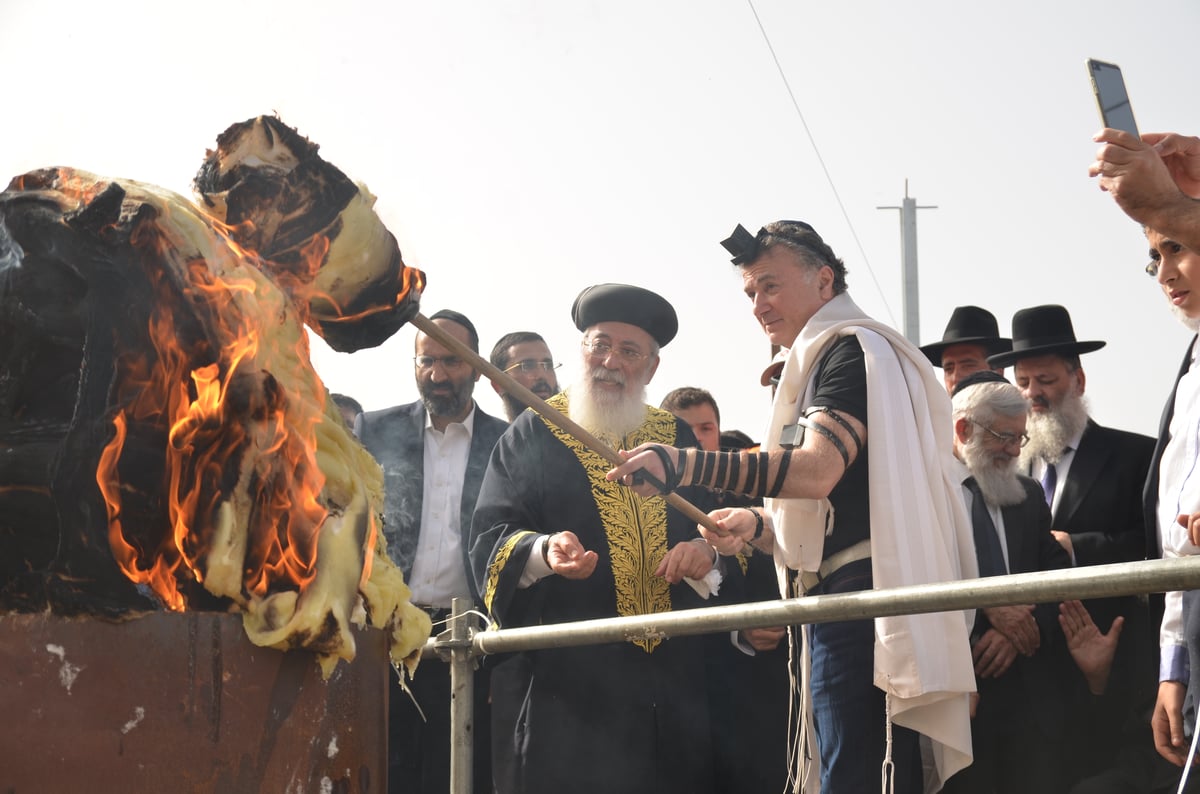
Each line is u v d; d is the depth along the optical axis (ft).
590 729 11.46
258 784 5.44
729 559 12.63
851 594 7.72
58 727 5.03
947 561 9.64
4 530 5.29
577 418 12.98
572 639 9.34
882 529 9.46
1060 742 11.98
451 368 14.89
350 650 5.73
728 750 12.35
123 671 5.18
